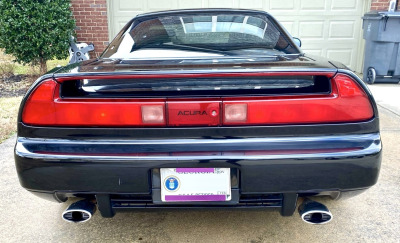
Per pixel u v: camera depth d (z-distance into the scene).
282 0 6.76
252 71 1.46
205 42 2.11
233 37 2.16
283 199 1.57
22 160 1.52
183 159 1.46
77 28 6.67
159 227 2.04
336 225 2.04
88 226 2.06
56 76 1.52
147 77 1.46
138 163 1.46
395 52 5.89
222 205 1.57
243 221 2.09
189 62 1.73
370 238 1.90
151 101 1.48
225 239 1.91
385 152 3.10
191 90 1.54
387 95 5.28
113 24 6.75
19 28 5.56
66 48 5.90
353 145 1.50
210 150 1.47
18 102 5.02
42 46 5.74
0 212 2.21
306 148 1.48
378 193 2.40
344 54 7.14
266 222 2.08
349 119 1.52
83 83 1.62
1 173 2.77
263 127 1.50
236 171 1.51
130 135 1.51
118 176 1.49
